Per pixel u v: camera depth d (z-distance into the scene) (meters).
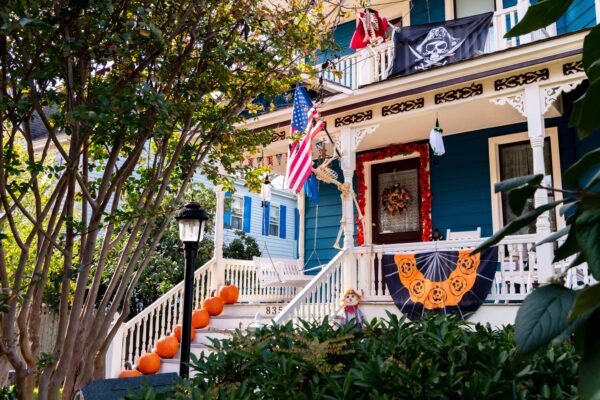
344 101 8.16
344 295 7.18
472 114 8.04
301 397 1.63
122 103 3.56
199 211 5.07
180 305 9.01
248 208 18.22
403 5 10.31
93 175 10.45
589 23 7.85
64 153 3.93
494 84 7.12
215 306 8.89
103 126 3.88
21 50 3.67
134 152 4.29
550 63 6.73
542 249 6.31
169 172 4.59
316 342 2.00
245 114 9.03
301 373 1.89
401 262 6.99
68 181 4.16
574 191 0.87
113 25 3.89
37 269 4.07
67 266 3.99
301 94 7.51
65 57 3.71
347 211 7.88
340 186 8.07
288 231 20.81
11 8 3.07
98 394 2.94
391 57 8.38
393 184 9.82
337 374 1.97
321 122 7.34
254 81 4.92
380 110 8.00
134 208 4.22
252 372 2.04
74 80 3.94
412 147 9.47
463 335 2.24
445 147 9.22
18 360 3.83
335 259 7.45
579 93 7.93
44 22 3.39
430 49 7.87
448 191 9.08
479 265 6.42
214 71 4.52
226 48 4.55
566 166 8.00
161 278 12.22
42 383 3.84
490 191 8.66
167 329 8.45
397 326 2.48
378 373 1.73
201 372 2.13
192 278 4.93
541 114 6.76
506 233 0.94
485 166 8.77
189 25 4.43
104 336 4.45
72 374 4.07
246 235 17.80
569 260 6.22
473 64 7.09
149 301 12.54
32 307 4.19
